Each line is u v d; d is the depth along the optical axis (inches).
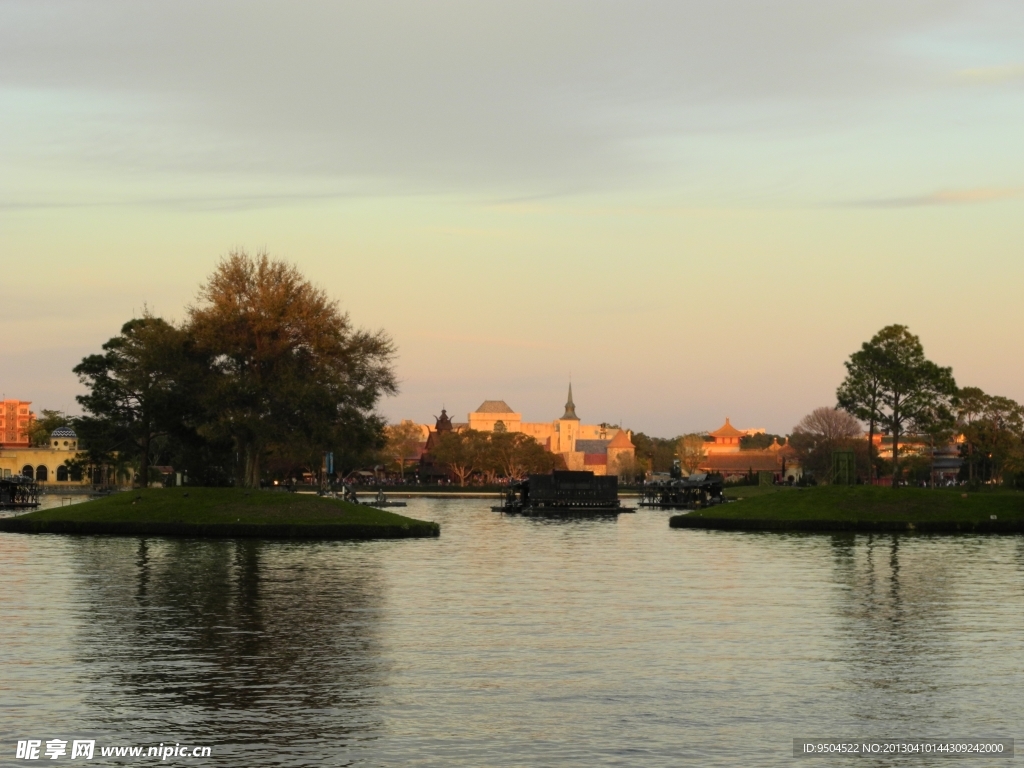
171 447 5206.7
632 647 1476.4
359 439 4313.5
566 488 5900.6
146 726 1084.5
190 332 4173.2
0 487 5846.5
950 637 1560.0
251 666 1339.8
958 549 3046.3
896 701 1196.5
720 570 2468.0
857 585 2165.4
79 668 1320.1
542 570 2458.2
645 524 4608.8
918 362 5846.5
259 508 3548.2
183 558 2618.1
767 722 1114.7
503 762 983.6
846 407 5979.3
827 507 4062.5
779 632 1596.9
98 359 5103.3
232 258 4183.1
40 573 2262.6
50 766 971.3
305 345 4210.1
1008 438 7367.1
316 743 1034.7
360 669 1327.5
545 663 1370.6
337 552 2864.2
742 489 7637.8
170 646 1453.0
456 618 1708.9
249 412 4067.4
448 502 7337.6
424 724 1097.4
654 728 1091.9
